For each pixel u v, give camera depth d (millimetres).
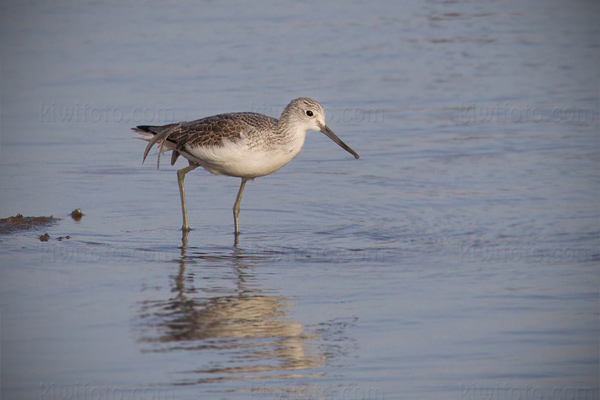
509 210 15172
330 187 17016
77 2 35250
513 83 24656
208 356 9789
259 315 10906
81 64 27000
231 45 28688
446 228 14367
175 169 18578
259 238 14172
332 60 26969
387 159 18609
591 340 10148
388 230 14391
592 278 12055
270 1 35781
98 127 21359
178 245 13805
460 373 9469
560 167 17656
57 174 17906
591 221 14492
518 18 32906
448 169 17781
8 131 21000
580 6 34688
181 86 24172
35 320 10664
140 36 30109
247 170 14430
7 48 28750
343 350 9945
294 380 9312
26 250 13422
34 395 8914
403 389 9148
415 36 30141
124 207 15922
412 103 22859
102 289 11758
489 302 11266
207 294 11594
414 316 10867
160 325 10578
